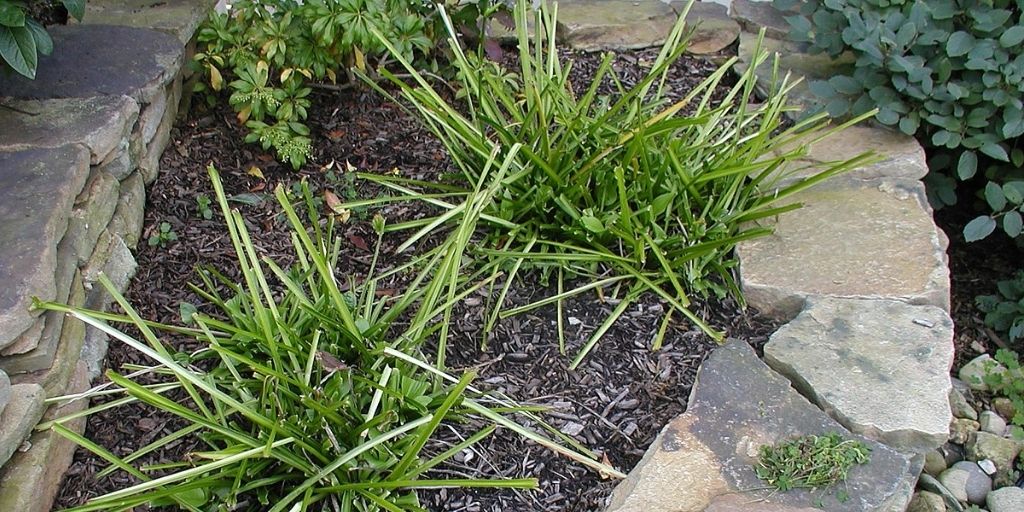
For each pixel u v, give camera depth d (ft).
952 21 9.96
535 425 7.09
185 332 6.96
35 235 6.47
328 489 6.18
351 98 10.42
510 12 10.57
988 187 9.71
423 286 8.14
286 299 7.42
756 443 6.83
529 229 8.55
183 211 8.72
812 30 10.91
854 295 8.12
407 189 8.61
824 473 6.55
